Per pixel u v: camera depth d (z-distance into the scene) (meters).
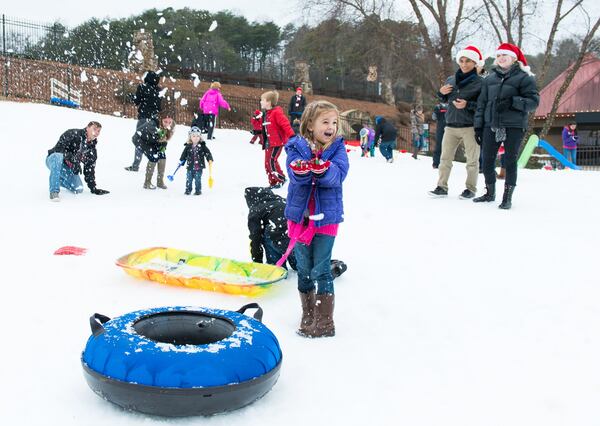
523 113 7.95
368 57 36.22
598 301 4.46
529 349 3.57
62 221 7.05
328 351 3.48
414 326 3.92
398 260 5.59
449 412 2.80
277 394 2.93
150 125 9.87
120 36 31.30
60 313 3.94
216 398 2.59
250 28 57.62
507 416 2.77
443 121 14.21
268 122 10.18
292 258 5.09
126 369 2.59
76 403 2.75
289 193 3.69
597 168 28.67
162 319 3.07
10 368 3.09
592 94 37.94
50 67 25.89
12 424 2.55
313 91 48.41
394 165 15.37
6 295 4.27
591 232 6.90
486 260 5.61
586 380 3.16
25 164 10.63
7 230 6.46
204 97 17.42
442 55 26.83
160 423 2.59
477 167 8.97
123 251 5.72
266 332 3.00
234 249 5.89
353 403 2.86
